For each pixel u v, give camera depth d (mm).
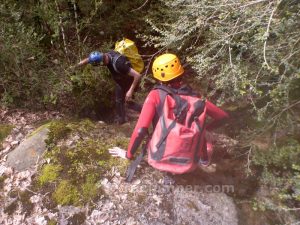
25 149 3258
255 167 3391
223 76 2781
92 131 3623
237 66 2676
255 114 3824
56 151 3227
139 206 2824
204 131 2613
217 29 2719
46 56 4184
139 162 2867
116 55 3562
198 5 2797
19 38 3682
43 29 4277
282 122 3398
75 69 4094
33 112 4098
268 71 2965
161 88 2605
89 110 4434
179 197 2924
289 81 2762
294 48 2803
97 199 2861
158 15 4457
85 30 4570
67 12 4152
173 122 2510
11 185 3004
